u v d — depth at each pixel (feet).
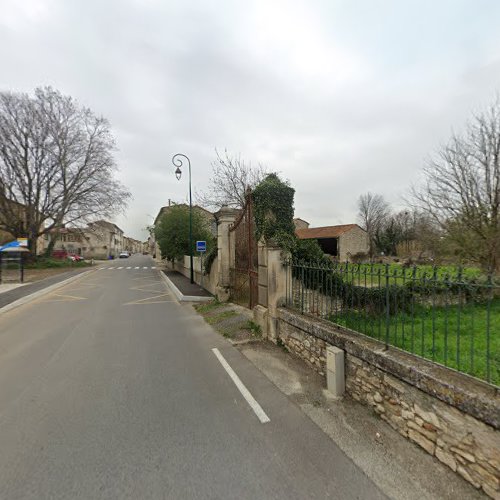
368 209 162.61
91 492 6.81
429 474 7.38
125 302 33.40
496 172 29.07
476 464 6.95
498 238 27.04
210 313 26.55
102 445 8.47
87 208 90.94
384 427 9.36
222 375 13.46
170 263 88.17
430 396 8.07
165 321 24.16
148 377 13.21
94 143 89.97
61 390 11.91
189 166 51.08
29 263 84.84
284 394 11.60
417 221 41.70
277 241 17.98
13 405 10.72
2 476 7.27
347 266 12.66
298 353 15.35
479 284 7.59
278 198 20.31
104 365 14.60
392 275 10.25
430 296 19.04
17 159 81.46
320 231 129.90
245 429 9.30
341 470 7.52
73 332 20.67
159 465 7.68
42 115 82.48
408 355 9.50
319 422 9.67
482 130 30.71
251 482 7.12
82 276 65.16
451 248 31.07
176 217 68.95
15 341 18.53
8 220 84.07
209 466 7.66
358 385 10.84
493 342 13.76
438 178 32.91
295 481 7.15
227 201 61.46
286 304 17.62
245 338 18.98
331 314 15.43
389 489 6.93
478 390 7.19
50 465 7.66
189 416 10.04
